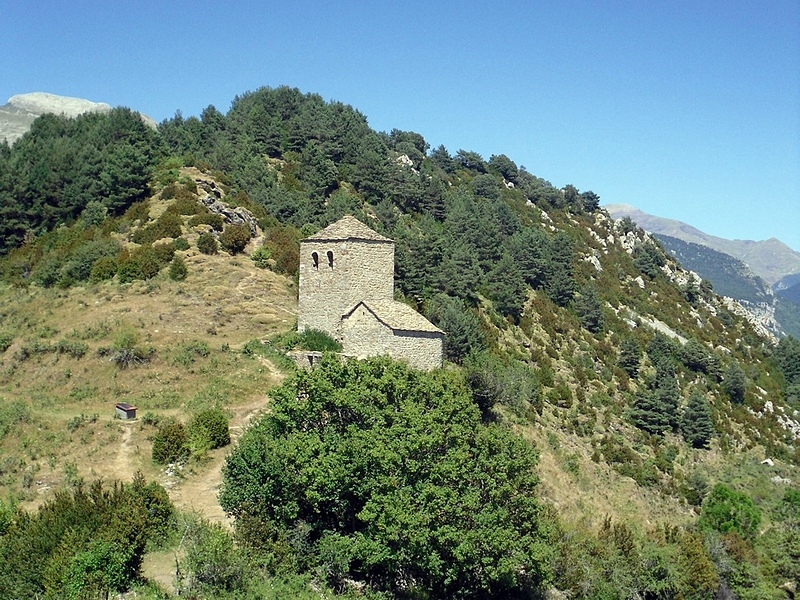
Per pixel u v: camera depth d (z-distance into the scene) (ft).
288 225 267.39
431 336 155.53
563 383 245.24
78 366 165.99
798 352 384.47
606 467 197.77
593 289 315.58
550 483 168.14
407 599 100.58
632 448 223.51
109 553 85.20
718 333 383.24
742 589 133.80
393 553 96.63
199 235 230.27
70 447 130.52
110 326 181.68
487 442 108.88
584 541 125.59
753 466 244.22
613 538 129.18
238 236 228.84
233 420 141.79
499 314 271.90
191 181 262.47
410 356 152.56
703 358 313.32
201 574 87.61
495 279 288.71
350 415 109.91
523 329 272.31
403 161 409.28
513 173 494.59
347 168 363.97
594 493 175.01
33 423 138.62
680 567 127.03
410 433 101.09
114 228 242.78
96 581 82.64
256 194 287.48
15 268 240.94
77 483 117.70
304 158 349.82
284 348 168.14
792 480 238.68
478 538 97.55
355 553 96.37
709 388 299.99
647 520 170.19
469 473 104.37
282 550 95.66
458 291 259.60
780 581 141.08
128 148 265.54
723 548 141.79
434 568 96.37
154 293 201.36
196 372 161.27
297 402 108.88
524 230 354.13
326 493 99.50
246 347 170.81
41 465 125.59
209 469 125.39
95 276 215.10
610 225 461.78
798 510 191.62
